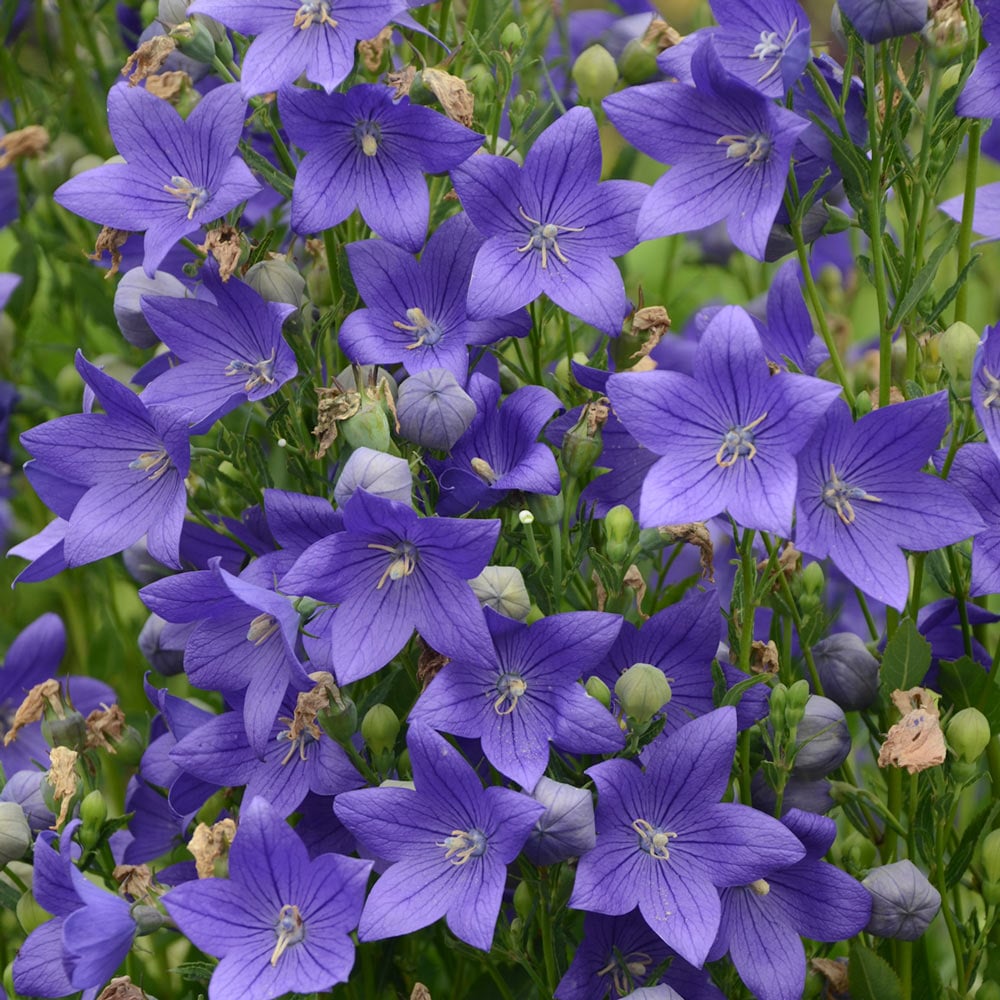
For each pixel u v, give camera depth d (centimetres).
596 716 88
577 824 87
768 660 95
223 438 98
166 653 100
